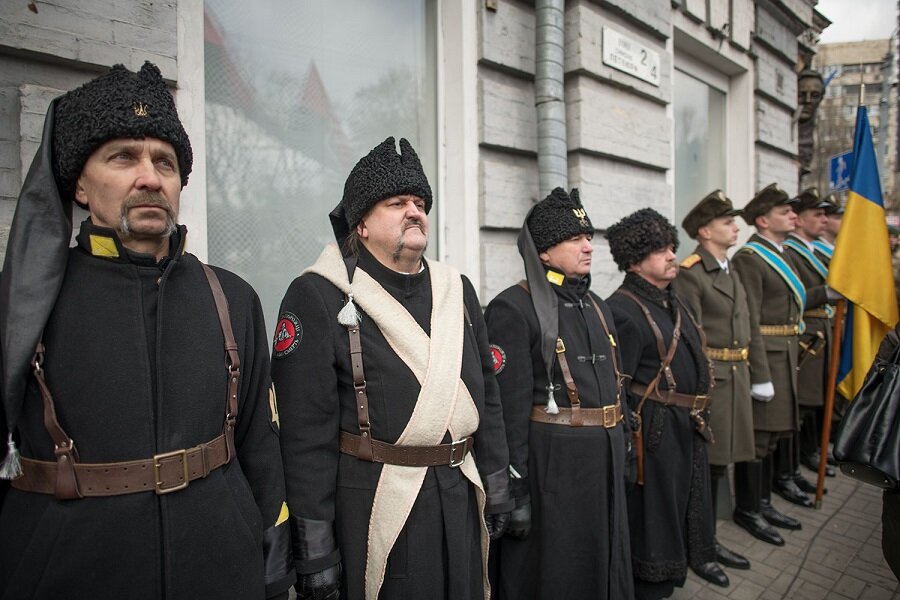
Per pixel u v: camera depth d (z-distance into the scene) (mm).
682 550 2203
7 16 1423
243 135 2176
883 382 1789
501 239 2879
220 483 1065
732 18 4492
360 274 1435
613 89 3260
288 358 1376
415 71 2744
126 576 931
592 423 1896
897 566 1771
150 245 1057
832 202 4703
